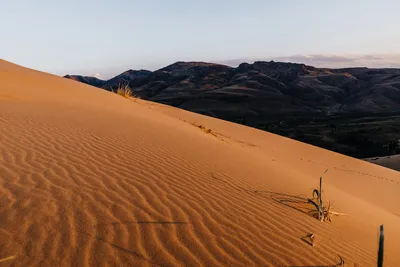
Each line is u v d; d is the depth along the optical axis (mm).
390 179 14516
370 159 44094
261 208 4570
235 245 3406
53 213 3484
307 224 4363
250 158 8203
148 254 3041
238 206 4453
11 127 6770
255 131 20594
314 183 7574
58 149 5691
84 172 4754
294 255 3414
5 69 14492
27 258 2754
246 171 6543
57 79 16391
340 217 5258
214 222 3832
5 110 8352
